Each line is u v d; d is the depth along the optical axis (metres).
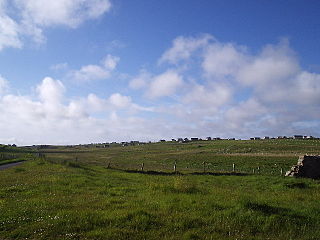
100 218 12.39
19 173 33.00
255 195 20.05
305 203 16.88
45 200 16.36
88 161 76.56
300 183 25.58
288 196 19.44
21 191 19.86
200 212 13.67
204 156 78.81
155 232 11.02
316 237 10.89
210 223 12.22
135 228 11.49
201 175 36.09
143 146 183.75
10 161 62.12
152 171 40.62
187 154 93.94
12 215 12.83
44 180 25.48
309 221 12.81
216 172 39.47
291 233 11.27
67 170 36.25
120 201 16.41
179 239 10.29
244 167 51.97
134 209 14.04
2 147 148.50
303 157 35.41
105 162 72.19
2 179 26.81
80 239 10.27
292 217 13.23
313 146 92.94
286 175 35.75
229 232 11.12
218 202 15.67
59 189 20.66
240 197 17.70
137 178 31.64
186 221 12.19
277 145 101.81
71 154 127.62
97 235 10.59
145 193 19.50
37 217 12.66
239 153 84.94
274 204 16.12
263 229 11.56
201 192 20.22
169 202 15.84
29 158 78.31
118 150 158.00
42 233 10.70
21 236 10.52
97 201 16.33
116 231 10.99
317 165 34.81
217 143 146.88
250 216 12.91
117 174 35.75
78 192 19.66
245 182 29.05
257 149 93.81
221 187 25.00
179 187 20.66
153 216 12.96
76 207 14.75
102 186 23.06
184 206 14.78
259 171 45.31
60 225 11.58
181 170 45.50
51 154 125.38
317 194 20.59
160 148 146.00
